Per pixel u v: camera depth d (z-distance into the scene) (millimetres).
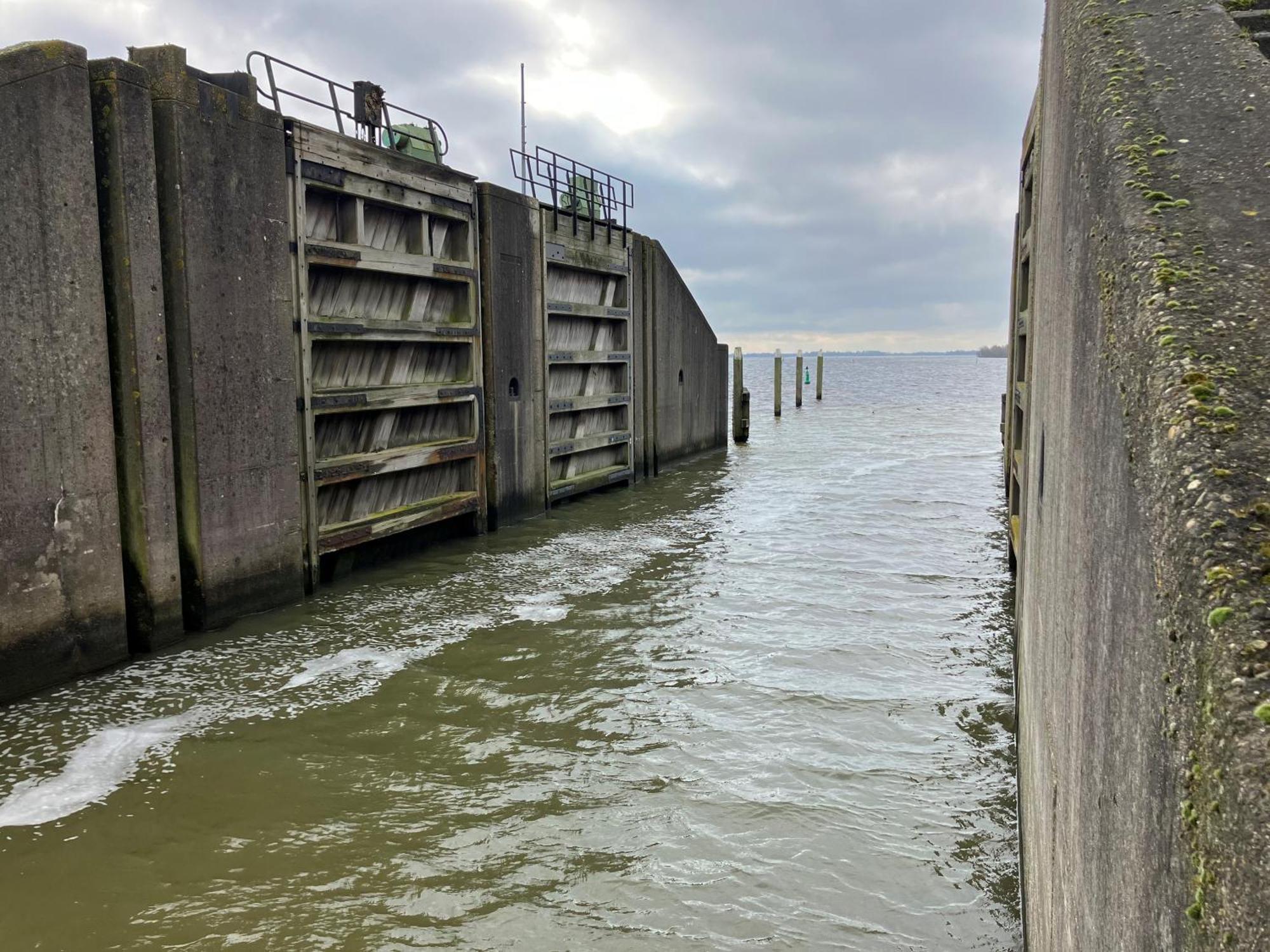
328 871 4547
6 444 6578
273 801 5273
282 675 7301
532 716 6480
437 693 6922
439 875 4508
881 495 17078
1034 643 3631
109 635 7441
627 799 5258
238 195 8469
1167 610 1225
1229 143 2031
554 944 3955
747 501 16375
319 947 3957
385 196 10688
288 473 9234
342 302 10312
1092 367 2004
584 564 11312
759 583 10305
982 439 29328
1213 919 968
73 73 6926
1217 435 1317
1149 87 2387
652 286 19375
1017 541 7809
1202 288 1600
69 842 4852
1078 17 3170
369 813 5125
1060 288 3059
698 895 4309
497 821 5027
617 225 17328
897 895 4301
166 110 7762
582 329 16516
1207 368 1427
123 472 7645
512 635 8344
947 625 8648
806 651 7855
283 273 9070
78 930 4094
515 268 13727
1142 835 1258
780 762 5715
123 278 7438
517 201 13688
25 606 6785
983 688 6957
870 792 5312
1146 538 1356
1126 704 1404
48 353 6836
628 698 6797
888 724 6293
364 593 9812
